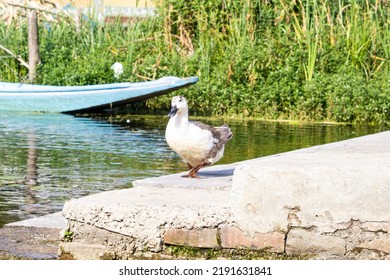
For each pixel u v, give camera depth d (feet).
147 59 74.18
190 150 30.60
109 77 72.13
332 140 54.24
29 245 25.41
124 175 40.19
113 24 81.76
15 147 49.11
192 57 74.38
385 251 23.40
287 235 23.70
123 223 24.44
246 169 23.79
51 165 42.93
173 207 24.32
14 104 67.41
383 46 72.84
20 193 35.47
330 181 23.44
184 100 30.68
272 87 69.00
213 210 24.09
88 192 35.88
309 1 74.95
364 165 23.84
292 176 23.58
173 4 77.36
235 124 63.05
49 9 81.41
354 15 74.08
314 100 67.46
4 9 77.97
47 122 61.62
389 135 40.45
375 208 23.35
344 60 72.38
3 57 73.67
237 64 70.74
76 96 66.80
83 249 24.57
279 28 74.69
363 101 66.44
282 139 54.34
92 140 52.65
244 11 74.33
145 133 56.59
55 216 28.63
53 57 74.64
